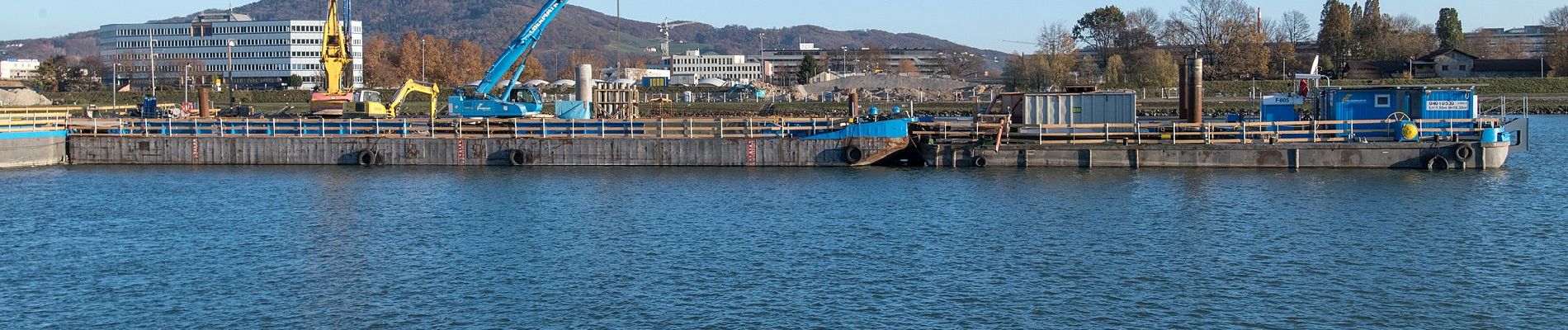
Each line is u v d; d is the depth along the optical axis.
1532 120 142.62
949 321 39.00
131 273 46.69
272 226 57.50
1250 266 46.50
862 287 43.44
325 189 70.44
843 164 78.38
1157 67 187.75
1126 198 63.72
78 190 70.62
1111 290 42.91
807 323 38.75
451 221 58.59
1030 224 56.12
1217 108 156.25
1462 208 59.81
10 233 55.53
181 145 83.56
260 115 101.06
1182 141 74.94
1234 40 197.38
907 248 50.44
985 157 76.94
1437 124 73.81
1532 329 37.84
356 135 82.25
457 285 44.38
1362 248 49.97
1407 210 59.41
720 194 66.81
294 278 45.78
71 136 84.44
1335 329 38.00
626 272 46.12
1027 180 71.12
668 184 71.25
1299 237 52.56
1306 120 79.12
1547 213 58.38
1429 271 45.56
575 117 86.25
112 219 59.59
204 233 55.47
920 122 79.19
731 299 41.91
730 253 49.62
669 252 49.88
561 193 67.88
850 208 61.41
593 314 40.06
